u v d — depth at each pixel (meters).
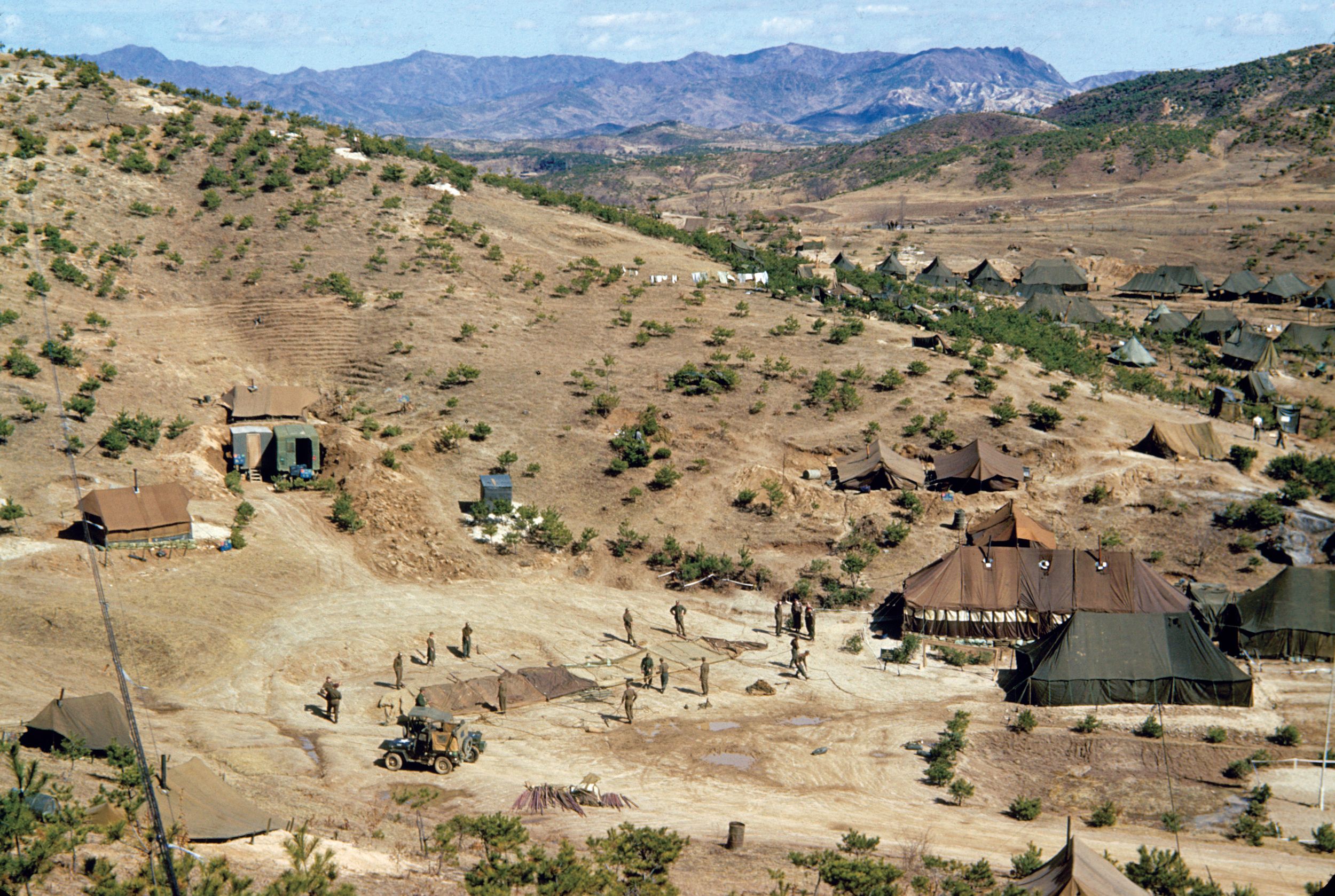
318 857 21.61
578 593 53.59
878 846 29.36
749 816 32.00
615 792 33.41
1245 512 57.00
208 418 68.06
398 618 48.25
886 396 72.56
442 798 31.56
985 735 39.59
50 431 58.94
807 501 61.12
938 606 49.44
